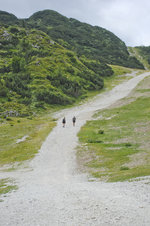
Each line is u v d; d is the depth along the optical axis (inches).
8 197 512.4
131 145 1155.3
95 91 4151.1
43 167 939.3
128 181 557.3
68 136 1590.8
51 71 4335.6
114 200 407.2
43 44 5836.6
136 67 7559.1
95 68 5575.8
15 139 1599.4
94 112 2586.1
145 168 679.1
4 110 2714.1
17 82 3612.2
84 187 544.1
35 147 1358.3
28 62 4758.9
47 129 1908.2
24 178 762.2
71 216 342.6
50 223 321.4
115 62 7450.8
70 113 2780.5
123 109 2429.9
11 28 6501.0
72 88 3745.1
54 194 492.4
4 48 5408.5
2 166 1031.0
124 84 4594.0
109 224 300.5
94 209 365.4
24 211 386.9
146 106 2370.8
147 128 1498.5
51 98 3297.2
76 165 917.8
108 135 1475.1
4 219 353.1
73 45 7544.3
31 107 2994.6
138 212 336.2
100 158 971.3
